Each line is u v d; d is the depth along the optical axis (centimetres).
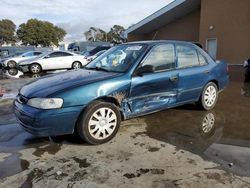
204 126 459
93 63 497
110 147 376
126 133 427
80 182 288
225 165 320
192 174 301
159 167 318
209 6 1568
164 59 462
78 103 363
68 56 1616
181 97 488
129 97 411
